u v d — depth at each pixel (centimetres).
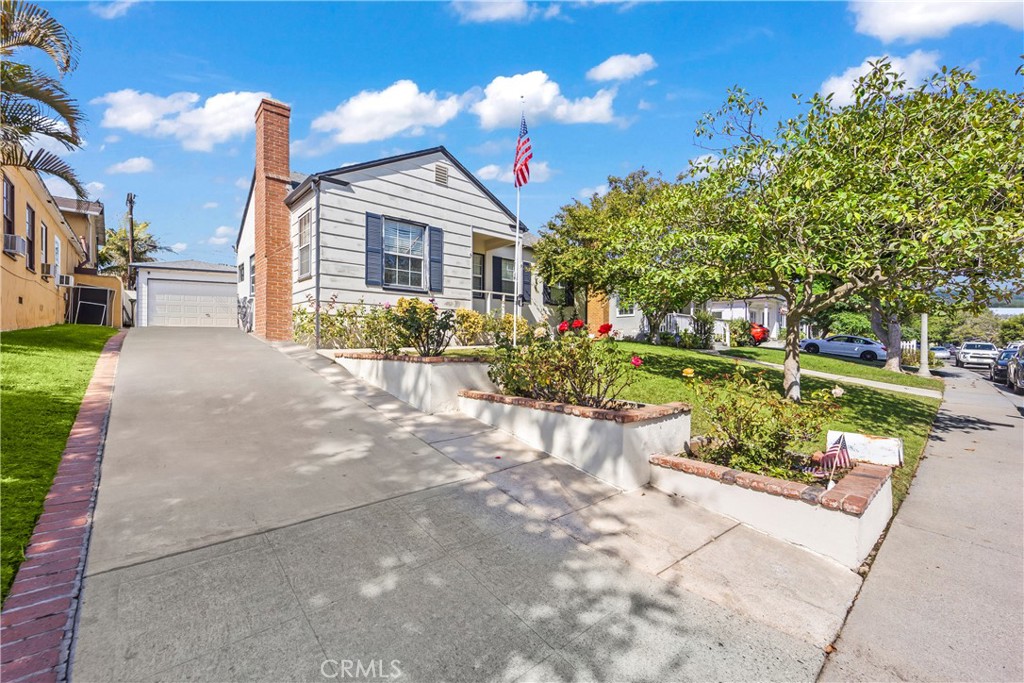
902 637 243
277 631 218
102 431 452
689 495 404
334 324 1049
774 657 225
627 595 269
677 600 267
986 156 599
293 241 1206
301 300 1154
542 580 277
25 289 1110
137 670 189
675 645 229
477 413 591
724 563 309
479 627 233
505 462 457
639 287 994
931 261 661
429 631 227
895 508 426
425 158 1248
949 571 312
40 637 200
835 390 509
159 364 781
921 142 679
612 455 426
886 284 757
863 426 723
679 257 875
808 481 401
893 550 342
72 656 193
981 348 2567
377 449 468
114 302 1816
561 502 384
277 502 340
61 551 260
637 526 354
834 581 296
